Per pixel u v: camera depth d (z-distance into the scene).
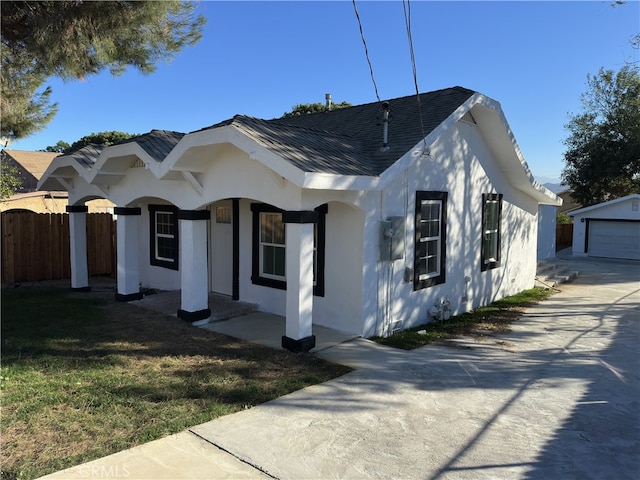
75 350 6.75
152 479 3.56
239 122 7.02
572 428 4.67
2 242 12.83
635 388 5.81
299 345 6.84
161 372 5.93
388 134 9.07
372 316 7.92
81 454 3.87
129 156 9.48
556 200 14.00
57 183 12.09
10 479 3.47
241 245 10.01
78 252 11.75
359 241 7.70
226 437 4.28
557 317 10.02
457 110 8.91
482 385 5.84
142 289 12.31
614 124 31.11
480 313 10.40
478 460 4.02
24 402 4.85
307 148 7.17
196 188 8.20
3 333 7.59
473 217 10.70
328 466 3.85
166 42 8.07
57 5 6.51
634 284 15.26
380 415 4.89
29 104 8.62
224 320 8.85
